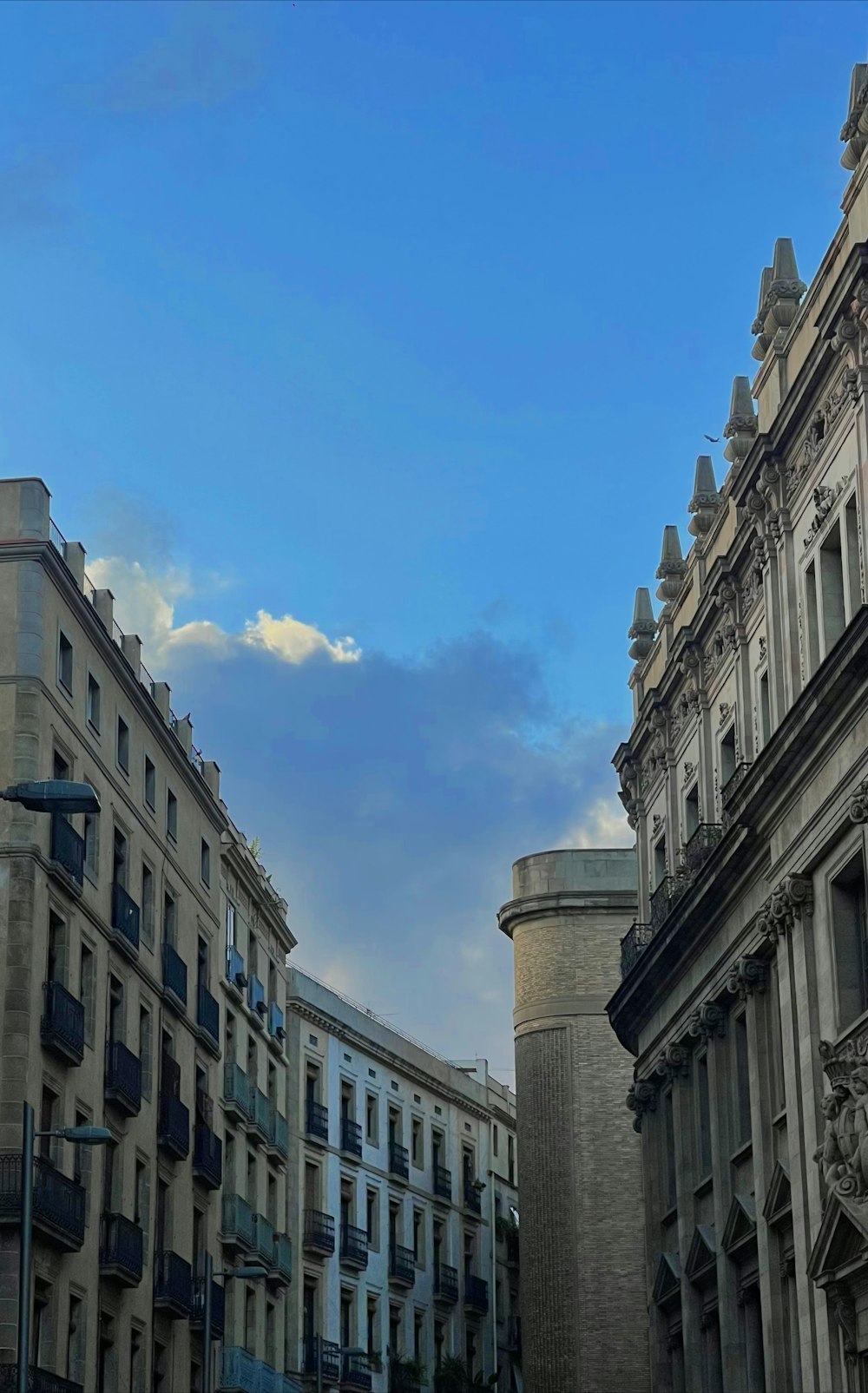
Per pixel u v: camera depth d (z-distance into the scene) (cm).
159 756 5728
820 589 3847
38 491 4662
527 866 7606
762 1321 4091
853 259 3456
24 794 3100
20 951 4341
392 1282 8712
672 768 5244
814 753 3647
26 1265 3353
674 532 5412
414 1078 9312
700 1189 4731
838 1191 3397
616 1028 5512
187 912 5991
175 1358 5488
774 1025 4122
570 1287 7119
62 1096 4531
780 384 4181
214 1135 6056
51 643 4672
